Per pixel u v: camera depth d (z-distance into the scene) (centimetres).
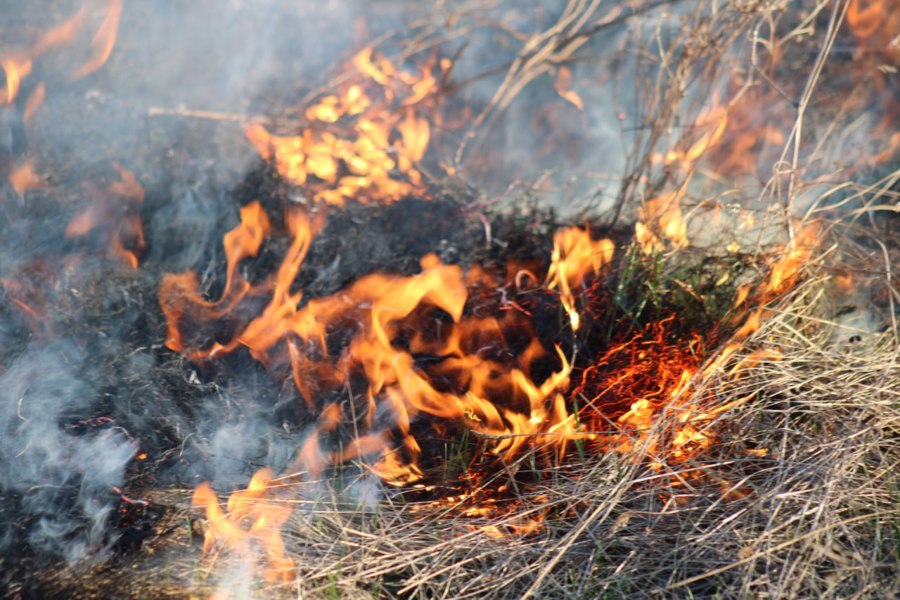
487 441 332
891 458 313
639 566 278
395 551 286
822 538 281
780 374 342
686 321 372
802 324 369
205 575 273
